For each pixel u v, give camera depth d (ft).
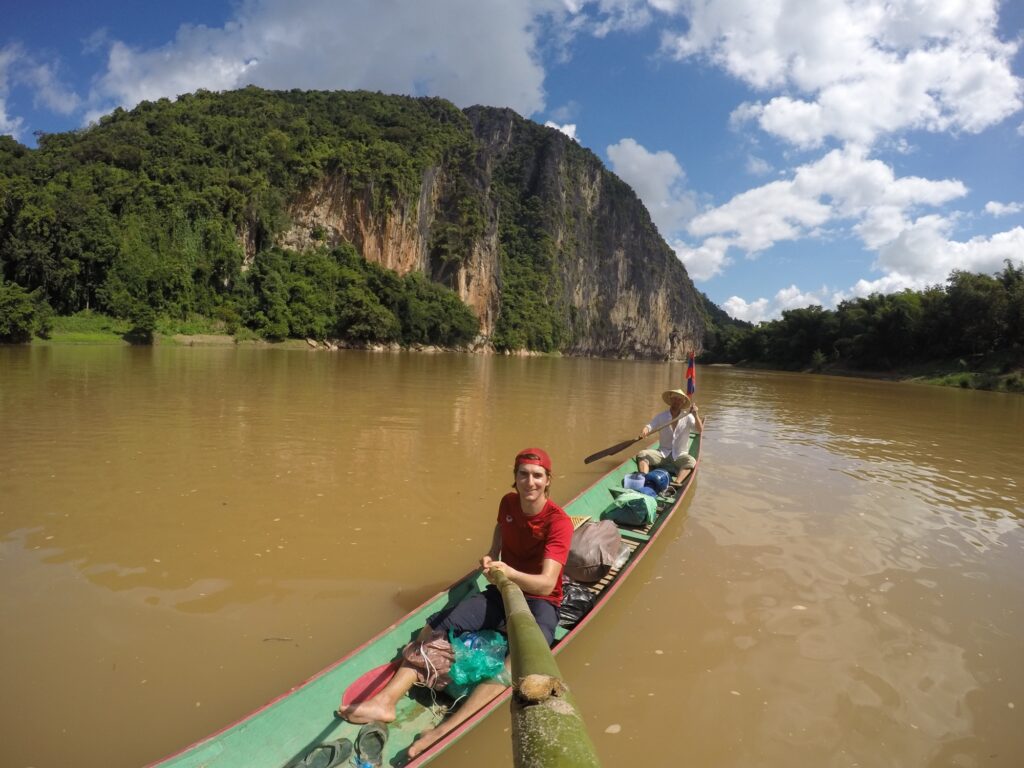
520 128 403.34
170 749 9.09
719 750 9.23
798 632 12.86
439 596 12.01
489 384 68.74
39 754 8.93
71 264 129.59
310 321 163.12
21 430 29.43
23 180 135.74
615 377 106.32
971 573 16.47
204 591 14.07
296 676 10.96
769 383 108.37
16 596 13.55
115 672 10.94
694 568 15.99
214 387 49.03
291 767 8.09
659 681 10.94
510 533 11.28
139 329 122.11
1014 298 126.72
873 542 18.65
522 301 300.40
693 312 522.06
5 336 100.37
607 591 13.09
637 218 468.34
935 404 71.00
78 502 19.63
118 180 152.25
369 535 17.87
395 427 34.68
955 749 9.41
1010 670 11.67
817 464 30.09
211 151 172.45
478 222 254.06
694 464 24.44
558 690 3.61
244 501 20.35
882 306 179.93
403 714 9.52
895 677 11.32
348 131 217.56
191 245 151.53
